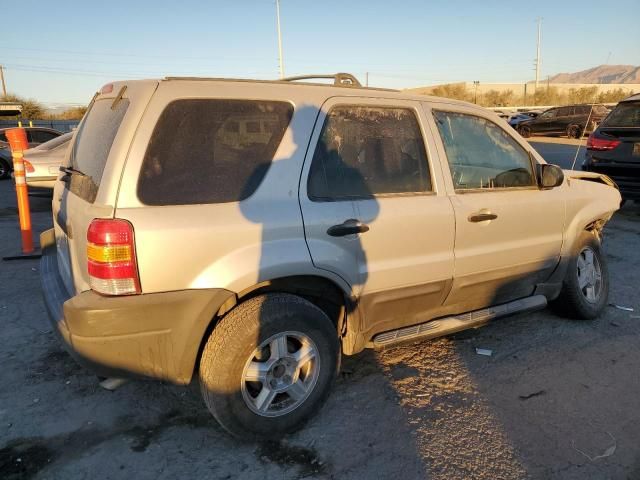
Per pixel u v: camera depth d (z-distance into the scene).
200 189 2.54
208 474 2.59
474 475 2.60
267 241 2.64
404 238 3.12
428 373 3.58
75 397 3.24
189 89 2.58
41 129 16.53
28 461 2.66
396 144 3.19
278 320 2.67
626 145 8.34
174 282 2.47
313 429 2.94
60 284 3.14
